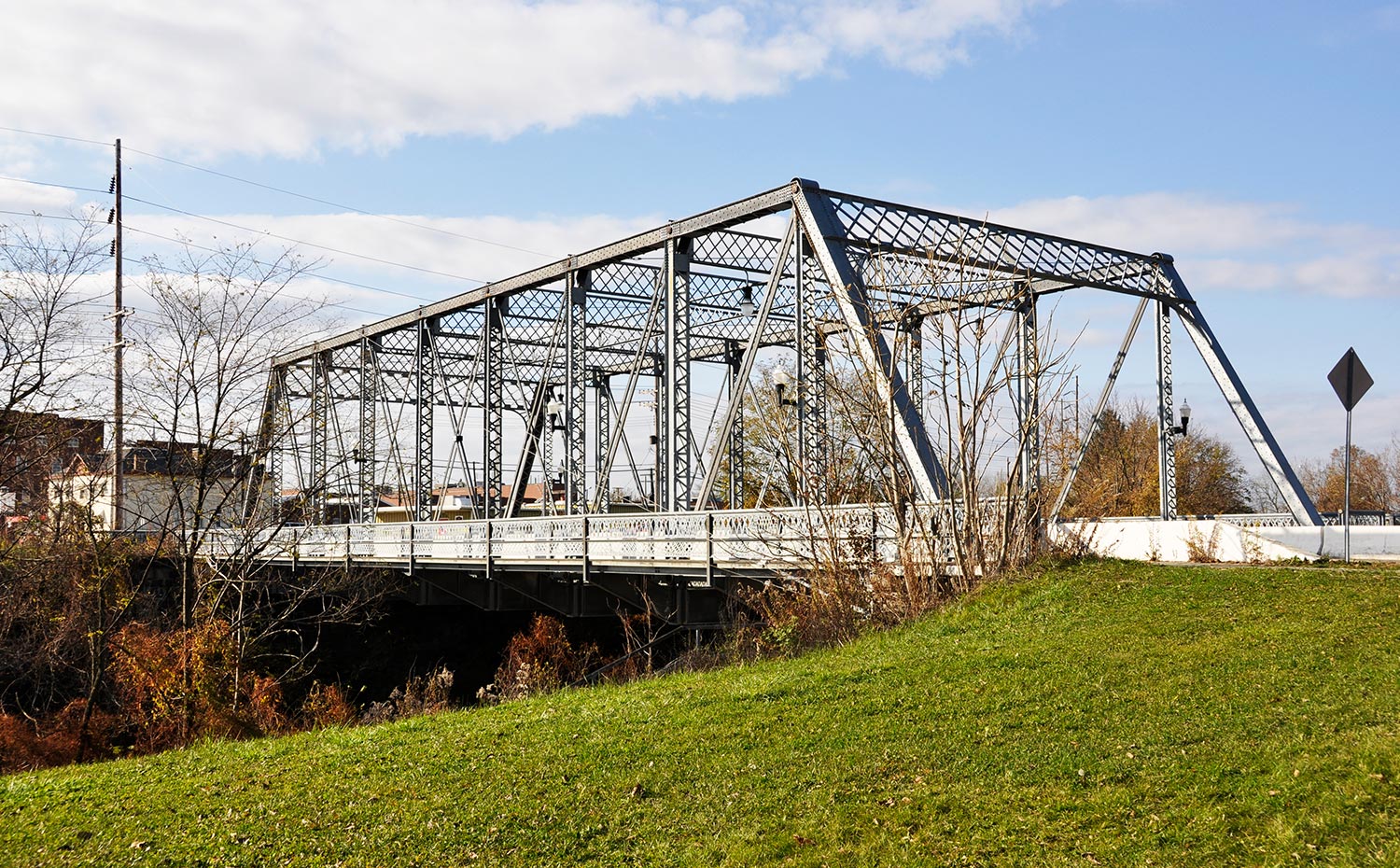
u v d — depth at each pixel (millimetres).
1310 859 6367
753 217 25531
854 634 17188
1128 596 14570
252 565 27297
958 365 17547
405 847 8391
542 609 33656
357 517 45844
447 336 42531
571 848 8203
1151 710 9648
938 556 17609
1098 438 56312
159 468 33219
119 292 39438
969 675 11734
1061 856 7043
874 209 24375
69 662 27094
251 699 24969
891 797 8453
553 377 39969
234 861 8297
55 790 11000
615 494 51750
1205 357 30375
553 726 11805
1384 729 8188
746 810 8586
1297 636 11617
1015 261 26484
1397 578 13906
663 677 16562
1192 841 6934
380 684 35812
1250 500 66188
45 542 26516
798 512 19297
